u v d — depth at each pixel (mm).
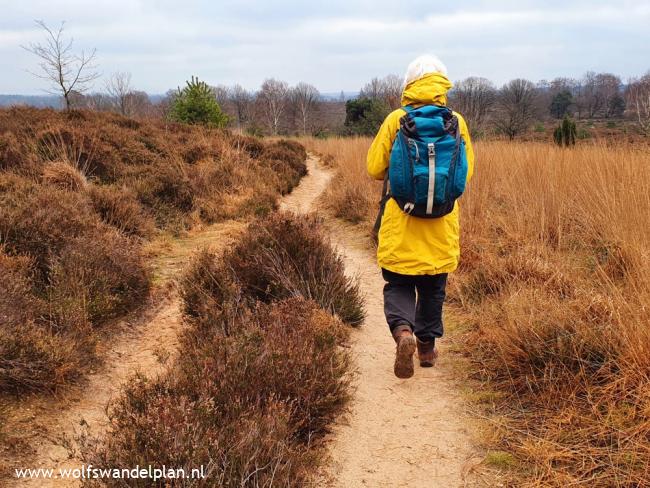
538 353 3176
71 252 4488
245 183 10516
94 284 4266
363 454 2719
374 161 3000
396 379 3469
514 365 3264
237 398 2658
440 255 2990
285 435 2576
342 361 3332
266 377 2865
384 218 3061
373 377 3508
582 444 2531
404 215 2939
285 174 13430
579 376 2922
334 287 4371
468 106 51906
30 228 4785
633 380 2770
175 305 4738
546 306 3596
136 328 4262
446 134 2771
